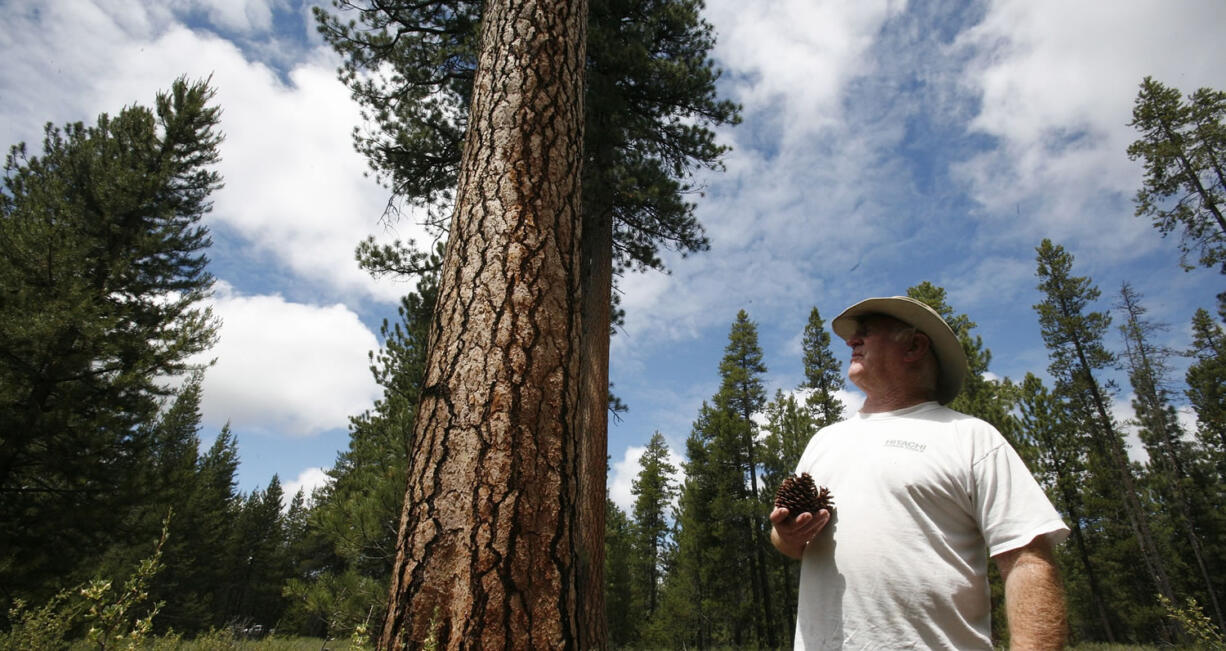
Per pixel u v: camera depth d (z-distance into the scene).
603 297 7.42
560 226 2.04
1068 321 22.72
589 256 7.76
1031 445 14.38
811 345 24.64
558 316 1.87
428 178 8.80
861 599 1.56
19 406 9.07
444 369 1.76
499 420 1.63
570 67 2.40
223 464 38.69
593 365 6.94
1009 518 1.48
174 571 26.62
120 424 10.04
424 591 1.46
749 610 21.05
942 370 2.03
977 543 1.59
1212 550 25.22
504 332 1.76
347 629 8.38
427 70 8.52
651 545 32.19
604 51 7.84
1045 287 23.73
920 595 1.49
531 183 2.04
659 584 34.19
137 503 10.00
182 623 26.30
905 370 1.98
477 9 8.24
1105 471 22.11
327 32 8.32
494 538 1.49
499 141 2.13
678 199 8.50
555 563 1.55
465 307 1.84
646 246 9.16
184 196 14.41
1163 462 27.66
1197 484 26.52
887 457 1.70
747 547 21.30
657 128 8.98
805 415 20.58
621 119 7.98
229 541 36.09
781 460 20.94
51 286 9.77
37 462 9.22
